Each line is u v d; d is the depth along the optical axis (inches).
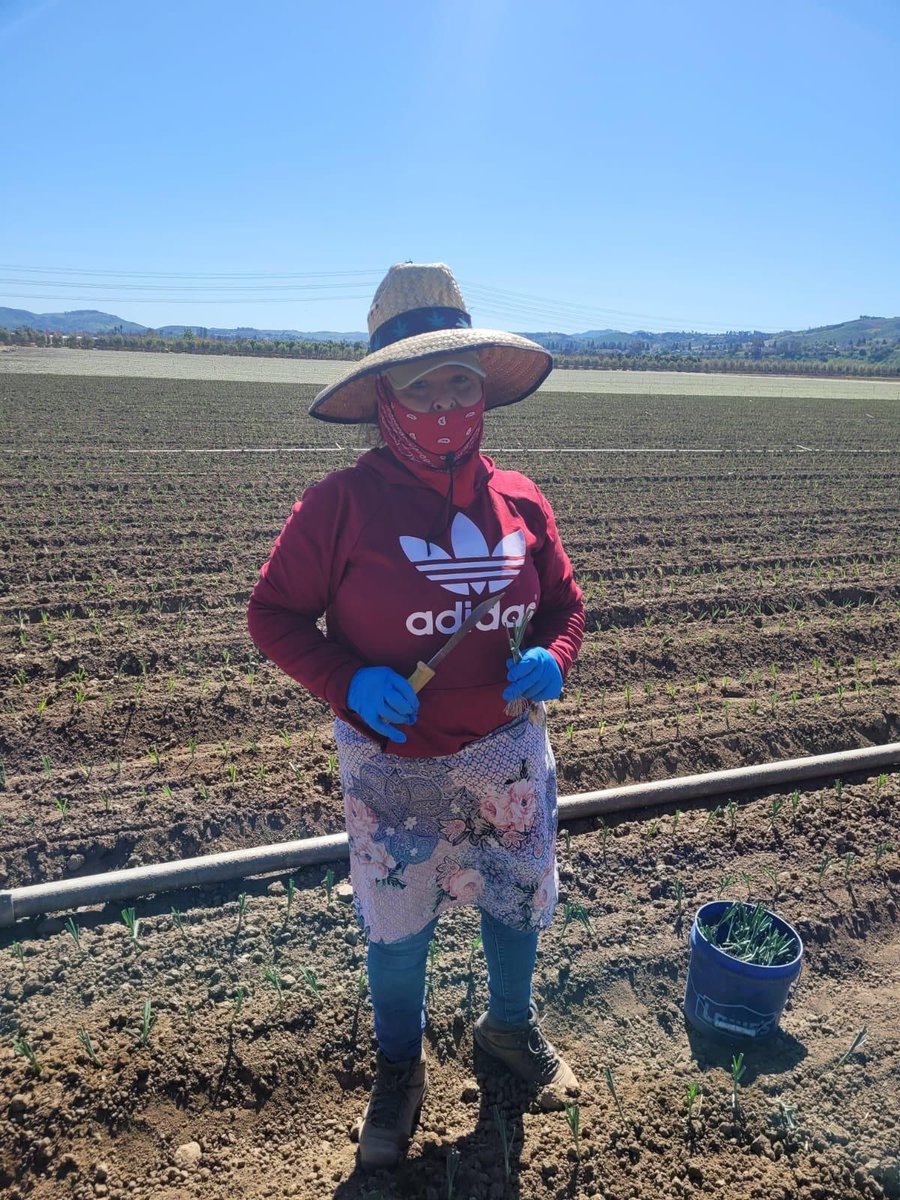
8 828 160.4
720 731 209.9
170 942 130.7
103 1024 114.9
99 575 318.3
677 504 489.1
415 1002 99.4
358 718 85.0
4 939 132.0
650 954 132.0
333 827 166.6
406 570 82.9
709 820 167.0
